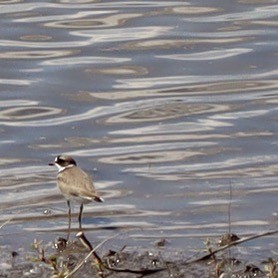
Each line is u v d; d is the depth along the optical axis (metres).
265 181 15.26
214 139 16.97
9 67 20.08
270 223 13.77
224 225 13.76
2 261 12.30
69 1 23.72
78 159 16.28
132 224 13.81
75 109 18.28
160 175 15.60
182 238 13.23
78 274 11.74
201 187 15.10
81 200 13.41
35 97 18.75
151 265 12.07
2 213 14.23
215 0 23.70
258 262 12.13
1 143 16.92
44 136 17.19
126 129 17.48
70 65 20.12
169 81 19.52
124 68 20.11
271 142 16.75
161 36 21.61
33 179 15.51
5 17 22.64
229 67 20.12
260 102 18.50
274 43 21.09
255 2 23.53
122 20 22.47
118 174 15.68
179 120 17.83
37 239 13.20
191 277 11.61
